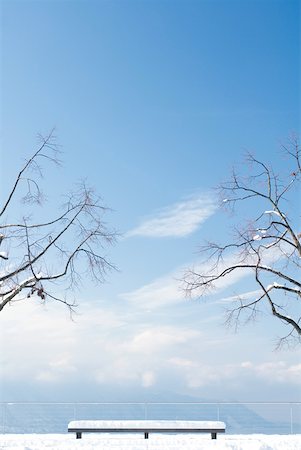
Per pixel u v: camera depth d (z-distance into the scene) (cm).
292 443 1409
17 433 1747
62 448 1288
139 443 1450
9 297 1209
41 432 1761
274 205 1332
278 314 1282
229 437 1611
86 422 1448
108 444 1407
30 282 1235
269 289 1283
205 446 1316
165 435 1678
